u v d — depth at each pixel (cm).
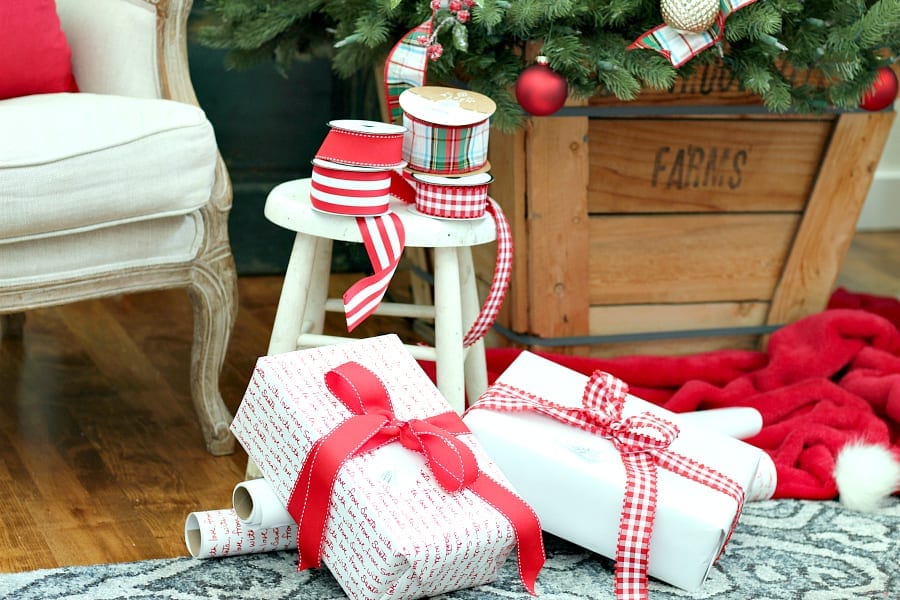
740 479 116
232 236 224
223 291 139
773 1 133
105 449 141
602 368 165
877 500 134
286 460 111
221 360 141
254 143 221
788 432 149
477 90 139
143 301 204
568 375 131
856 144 170
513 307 165
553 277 162
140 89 142
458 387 125
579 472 113
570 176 157
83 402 156
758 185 171
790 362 167
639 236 167
